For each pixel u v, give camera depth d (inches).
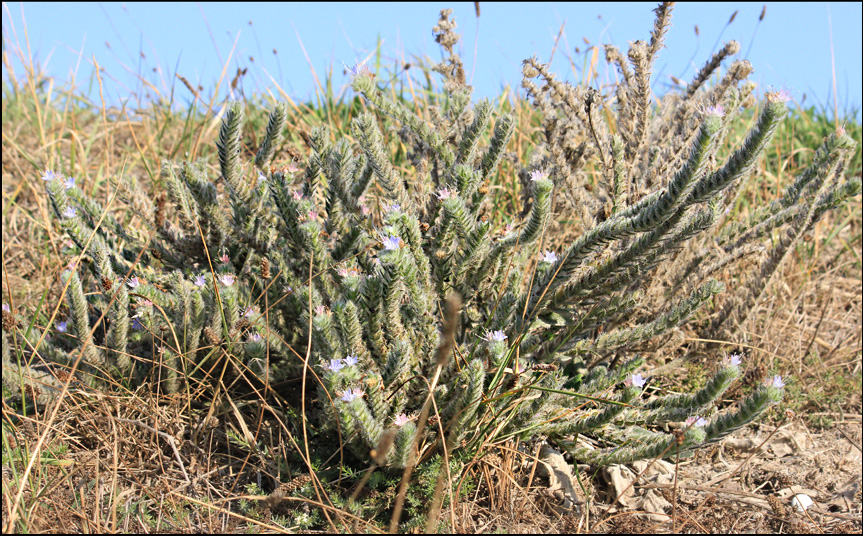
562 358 107.6
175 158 185.2
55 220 148.9
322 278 102.4
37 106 173.3
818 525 91.5
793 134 197.9
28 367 97.3
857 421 120.3
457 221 88.7
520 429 94.0
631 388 87.3
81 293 98.6
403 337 90.0
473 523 85.1
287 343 100.3
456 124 111.3
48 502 82.3
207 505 81.7
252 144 177.0
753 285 112.0
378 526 83.6
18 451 90.0
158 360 106.4
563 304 92.8
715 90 104.1
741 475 102.8
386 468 87.6
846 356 139.5
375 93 95.9
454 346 87.4
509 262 97.0
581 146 114.3
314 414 101.9
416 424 89.4
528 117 181.8
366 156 97.9
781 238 108.1
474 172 99.3
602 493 96.1
